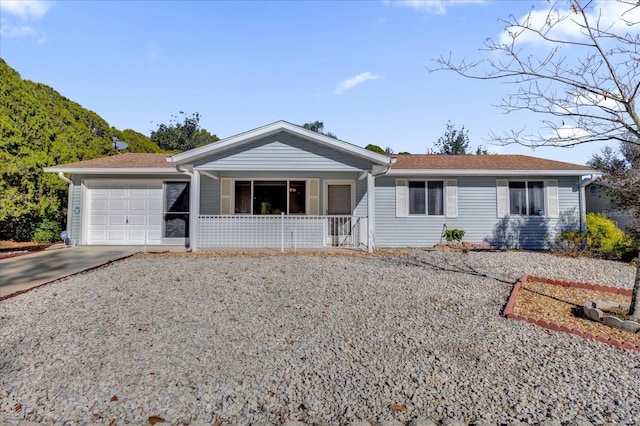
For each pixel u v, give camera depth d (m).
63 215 14.41
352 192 12.91
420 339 4.39
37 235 13.26
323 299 5.84
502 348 4.18
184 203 12.74
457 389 3.33
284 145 10.73
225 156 10.68
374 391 3.30
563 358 3.95
